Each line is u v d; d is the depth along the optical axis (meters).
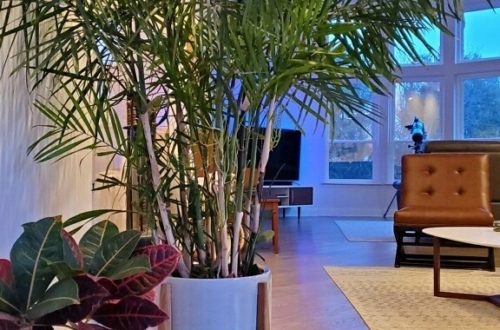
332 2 1.39
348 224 6.89
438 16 1.46
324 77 1.38
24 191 1.38
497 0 7.79
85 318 0.83
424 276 3.47
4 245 1.24
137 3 1.21
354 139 8.48
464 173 4.14
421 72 8.22
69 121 1.37
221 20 1.11
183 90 1.40
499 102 7.89
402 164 4.36
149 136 1.41
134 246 0.93
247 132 1.45
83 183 1.96
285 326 2.36
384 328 2.31
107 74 1.30
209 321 1.39
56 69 1.33
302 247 4.82
